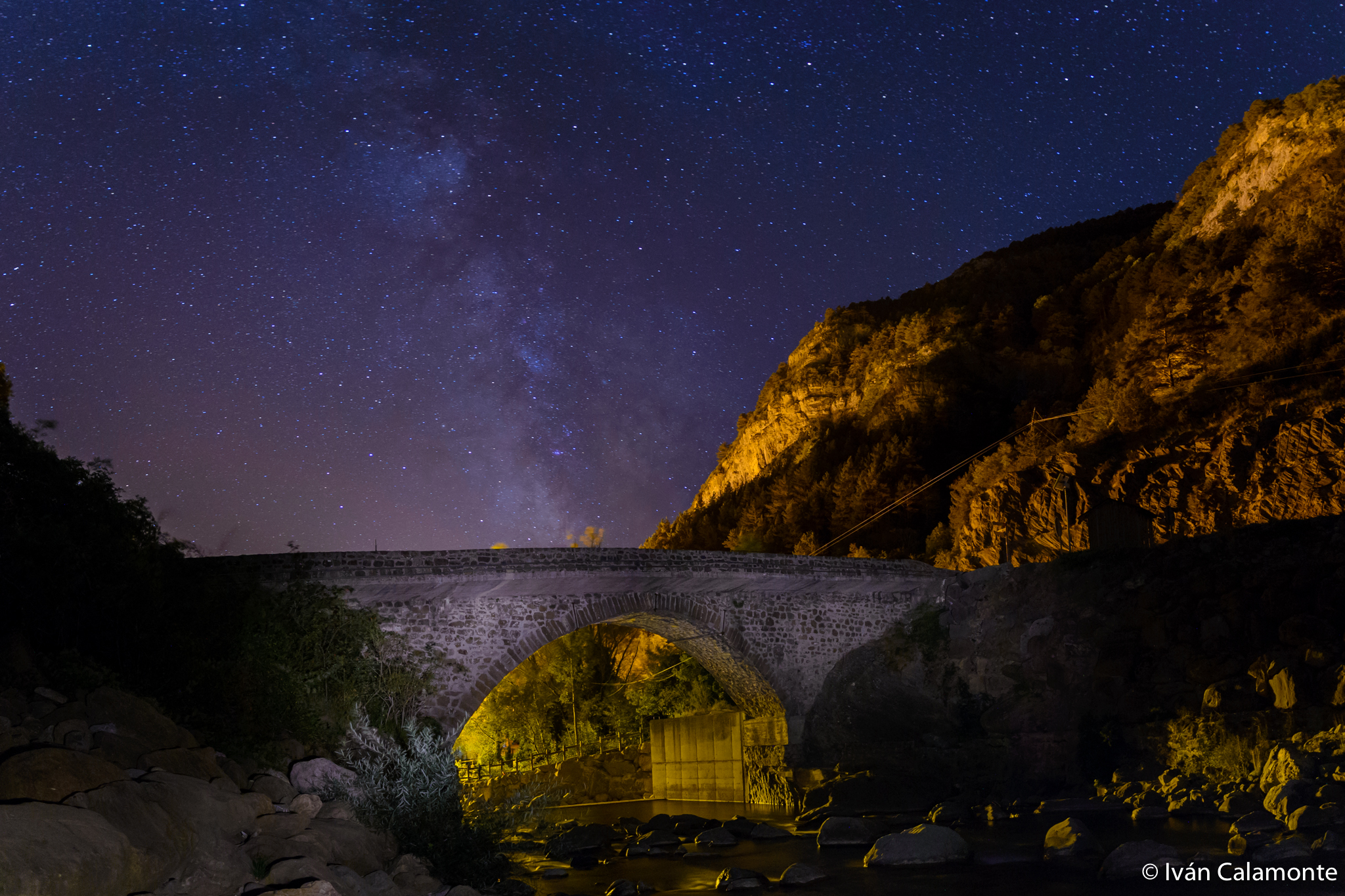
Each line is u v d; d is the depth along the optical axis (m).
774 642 32.31
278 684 20.11
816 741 32.22
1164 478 48.94
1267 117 85.25
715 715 37.09
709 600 31.34
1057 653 30.14
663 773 41.16
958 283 120.31
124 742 12.09
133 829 9.13
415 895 14.12
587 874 20.70
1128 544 48.16
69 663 14.59
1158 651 27.77
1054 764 28.39
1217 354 60.34
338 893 10.40
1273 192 78.88
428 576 25.69
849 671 33.28
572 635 56.50
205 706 17.22
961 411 91.62
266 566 23.95
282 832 12.41
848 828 22.72
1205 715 25.12
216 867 10.07
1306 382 50.47
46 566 15.97
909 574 34.19
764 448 122.88
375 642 25.61
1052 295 99.81
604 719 54.62
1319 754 20.38
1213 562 28.27
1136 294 82.31
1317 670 23.23
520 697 55.53
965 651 32.81
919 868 18.22
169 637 17.44
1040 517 53.81
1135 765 26.33
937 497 77.94
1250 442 46.75
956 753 30.20
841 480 85.44
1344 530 25.94
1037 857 18.36
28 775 9.00
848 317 125.94
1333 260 57.81
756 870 19.69
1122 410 59.06
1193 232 86.44
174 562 19.45
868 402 107.69
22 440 16.52
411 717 24.72
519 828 18.78
